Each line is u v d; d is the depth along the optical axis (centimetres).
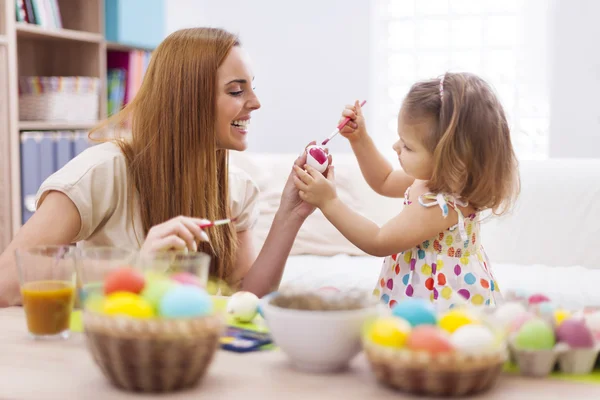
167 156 137
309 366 81
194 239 104
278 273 148
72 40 304
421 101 138
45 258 94
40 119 279
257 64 365
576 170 231
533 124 322
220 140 143
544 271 215
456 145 134
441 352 70
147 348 71
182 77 136
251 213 165
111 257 88
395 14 344
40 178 272
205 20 374
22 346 92
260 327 100
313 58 354
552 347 80
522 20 321
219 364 85
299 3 354
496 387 77
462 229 139
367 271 218
